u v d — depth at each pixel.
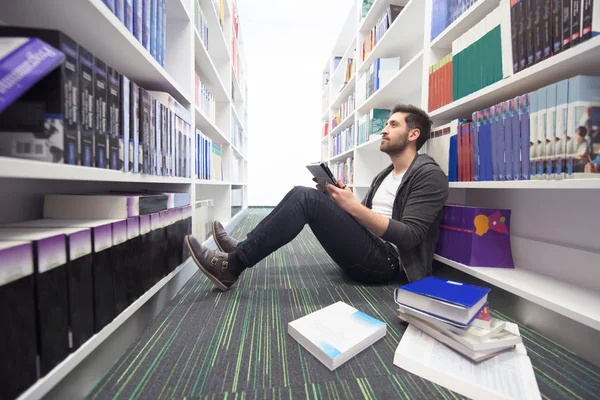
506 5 0.82
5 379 0.35
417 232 0.93
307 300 0.94
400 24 1.63
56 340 0.44
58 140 0.44
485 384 0.50
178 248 1.02
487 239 0.95
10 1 0.51
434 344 0.64
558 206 0.89
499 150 0.84
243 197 3.87
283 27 4.61
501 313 0.86
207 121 1.59
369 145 2.17
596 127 0.59
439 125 1.24
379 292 1.02
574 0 0.62
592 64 0.66
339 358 0.58
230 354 0.62
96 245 0.55
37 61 0.38
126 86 0.67
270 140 4.74
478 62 0.94
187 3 1.22
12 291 0.36
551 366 0.59
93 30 0.64
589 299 0.67
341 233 1.01
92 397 0.49
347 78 2.89
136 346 0.65
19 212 0.63
